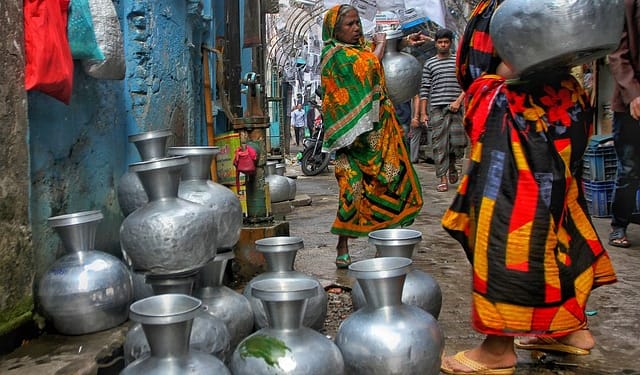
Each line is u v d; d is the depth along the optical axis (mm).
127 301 2398
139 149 2551
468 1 9930
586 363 2473
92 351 2160
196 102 4512
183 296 1786
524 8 1983
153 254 2064
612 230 4996
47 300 2258
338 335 2057
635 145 4246
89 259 2346
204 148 2607
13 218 2186
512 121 2189
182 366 1654
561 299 2145
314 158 11734
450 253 4473
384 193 3918
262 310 2447
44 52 2256
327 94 3818
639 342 2674
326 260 4367
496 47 2123
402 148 3980
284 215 5824
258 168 3682
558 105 2209
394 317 1992
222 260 2350
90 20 2578
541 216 2123
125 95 3242
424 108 7777
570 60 2086
